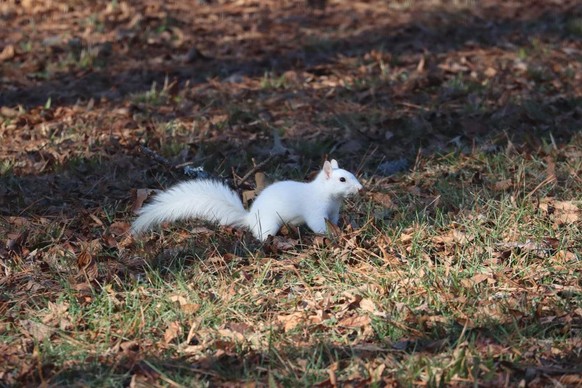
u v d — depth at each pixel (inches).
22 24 776.9
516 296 348.2
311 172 485.7
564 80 658.2
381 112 589.3
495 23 827.4
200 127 564.1
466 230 406.3
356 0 877.8
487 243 391.5
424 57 697.0
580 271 369.4
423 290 352.2
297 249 396.8
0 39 739.4
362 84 639.1
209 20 800.3
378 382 290.8
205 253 392.5
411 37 768.9
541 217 418.3
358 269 371.9
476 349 310.3
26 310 348.2
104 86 647.8
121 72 674.2
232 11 830.5
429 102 608.1
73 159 507.5
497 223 407.5
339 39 757.3
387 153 526.9
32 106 605.0
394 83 645.3
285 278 368.5
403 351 310.8
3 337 327.6
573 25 810.2
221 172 494.3
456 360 299.0
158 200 412.5
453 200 444.1
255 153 522.6
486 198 444.5
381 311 337.4
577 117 584.4
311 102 608.7
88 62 682.8
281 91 633.6
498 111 588.7
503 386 287.9
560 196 449.1
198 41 743.1
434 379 287.9
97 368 306.2
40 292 364.8
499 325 324.2
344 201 444.1
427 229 406.6
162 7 821.2
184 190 411.5
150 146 533.0
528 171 481.4
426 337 319.9
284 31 778.2
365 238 404.5
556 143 534.9
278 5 852.6
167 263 386.9
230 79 655.8
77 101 610.2
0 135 551.2
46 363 307.1
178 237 413.4
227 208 413.4
